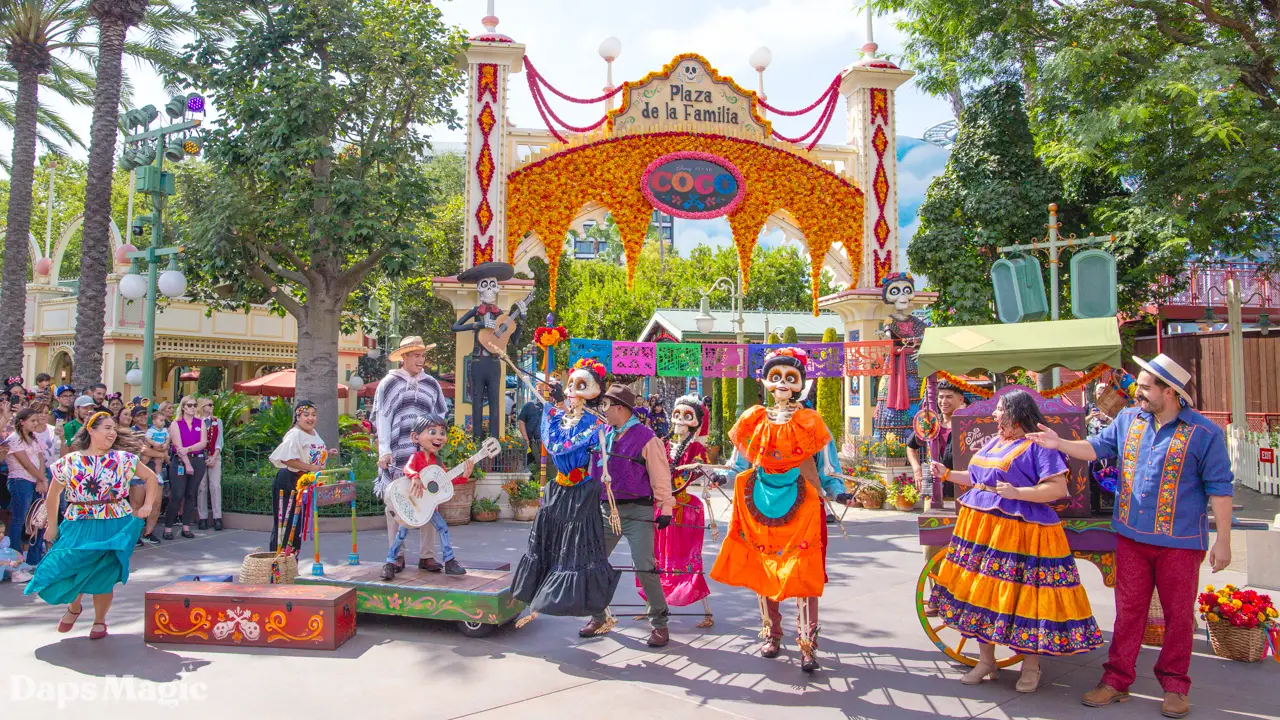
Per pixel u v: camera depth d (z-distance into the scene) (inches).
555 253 494.0
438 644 218.4
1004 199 601.3
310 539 383.6
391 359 269.9
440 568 251.0
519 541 387.2
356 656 207.2
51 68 711.7
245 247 496.4
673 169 508.1
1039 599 178.5
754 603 268.4
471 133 489.1
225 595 216.1
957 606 190.7
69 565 213.2
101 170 501.7
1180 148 534.3
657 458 218.2
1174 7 565.3
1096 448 197.8
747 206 522.0
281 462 298.4
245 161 479.8
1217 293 754.8
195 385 1153.4
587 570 204.5
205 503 412.8
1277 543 272.7
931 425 274.4
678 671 197.9
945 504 490.9
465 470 247.6
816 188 532.1
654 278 1375.5
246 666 198.7
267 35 485.4
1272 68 539.5
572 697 179.5
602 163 500.1
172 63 529.3
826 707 174.4
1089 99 561.9
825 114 543.8
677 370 501.7
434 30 507.8
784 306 1386.6
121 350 818.2
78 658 203.8
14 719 163.9
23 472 310.7
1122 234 564.4
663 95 512.7
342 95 484.1
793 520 199.2
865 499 496.7
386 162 500.4
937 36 662.5
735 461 220.5
